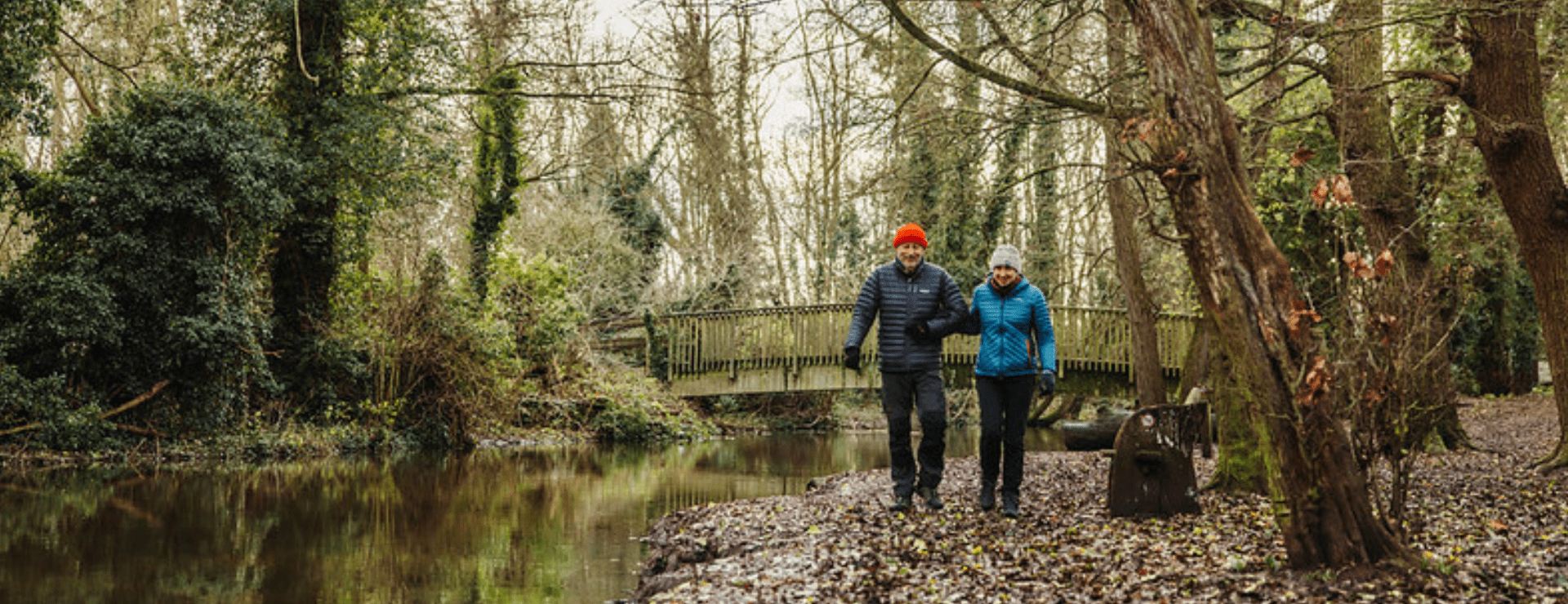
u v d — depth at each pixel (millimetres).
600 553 7086
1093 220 25578
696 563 6238
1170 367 17500
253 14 16719
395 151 17453
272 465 13352
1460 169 11258
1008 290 6840
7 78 13562
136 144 13891
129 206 13805
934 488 7133
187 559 6656
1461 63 10789
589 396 21125
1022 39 9492
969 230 21719
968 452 16297
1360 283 4398
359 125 16875
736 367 22188
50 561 6496
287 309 17453
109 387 14195
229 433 15031
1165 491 6574
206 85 16875
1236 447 7758
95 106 15914
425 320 17391
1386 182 10695
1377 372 4344
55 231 14250
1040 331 6754
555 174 22484
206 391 14664
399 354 16844
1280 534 5445
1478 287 22172
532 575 6305
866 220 27344
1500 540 5355
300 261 17531
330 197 17359
